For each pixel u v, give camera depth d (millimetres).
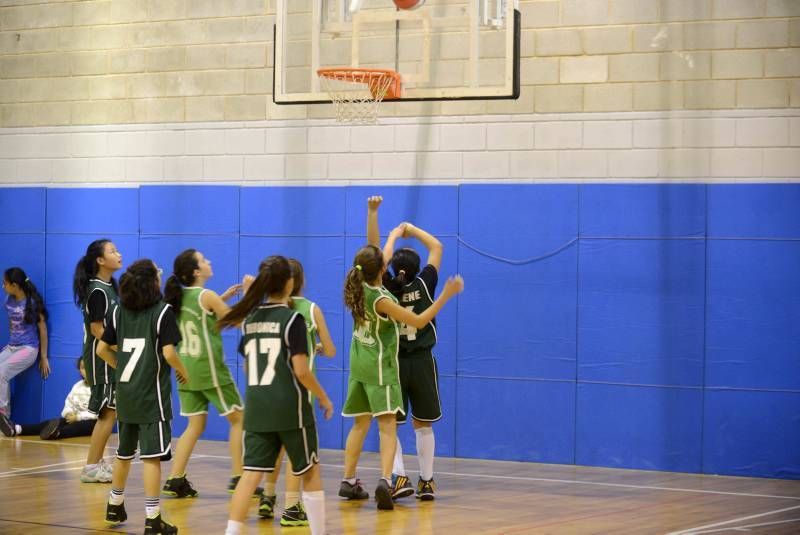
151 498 6930
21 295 12516
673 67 10266
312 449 6336
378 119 11336
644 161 10344
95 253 8805
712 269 10102
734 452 9977
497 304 10797
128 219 12430
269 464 6297
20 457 10523
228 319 6402
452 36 10961
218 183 12039
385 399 7980
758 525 7461
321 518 6379
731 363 10023
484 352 10820
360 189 11391
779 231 9930
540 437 10609
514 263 10750
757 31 10023
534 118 10742
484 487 9094
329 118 11539
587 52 10562
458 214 10977
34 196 12852
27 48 12953
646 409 10258
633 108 10391
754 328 9977
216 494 8562
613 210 10430
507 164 10828
